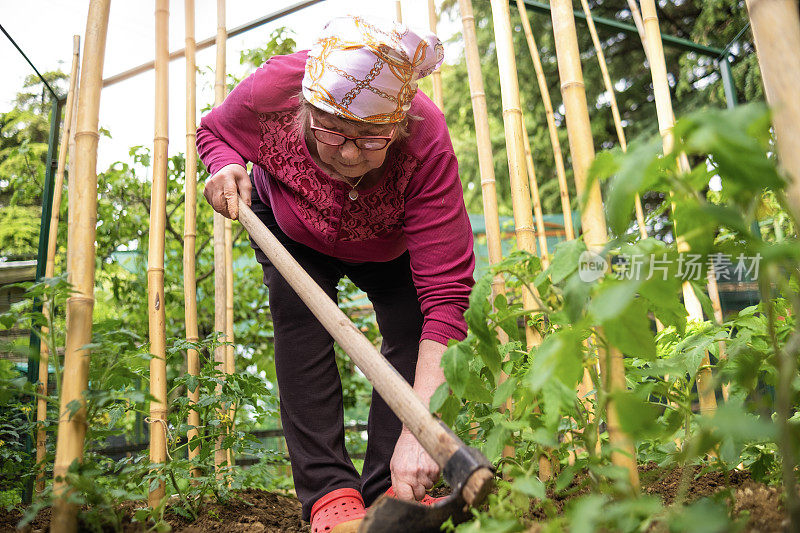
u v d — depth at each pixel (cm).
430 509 115
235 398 223
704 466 176
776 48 89
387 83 151
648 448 196
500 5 208
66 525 126
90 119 137
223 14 316
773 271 89
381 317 209
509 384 125
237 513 205
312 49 159
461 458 112
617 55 968
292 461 189
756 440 154
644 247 107
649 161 77
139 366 158
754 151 74
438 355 162
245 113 184
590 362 124
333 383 190
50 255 327
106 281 510
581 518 84
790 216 90
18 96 347
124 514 175
